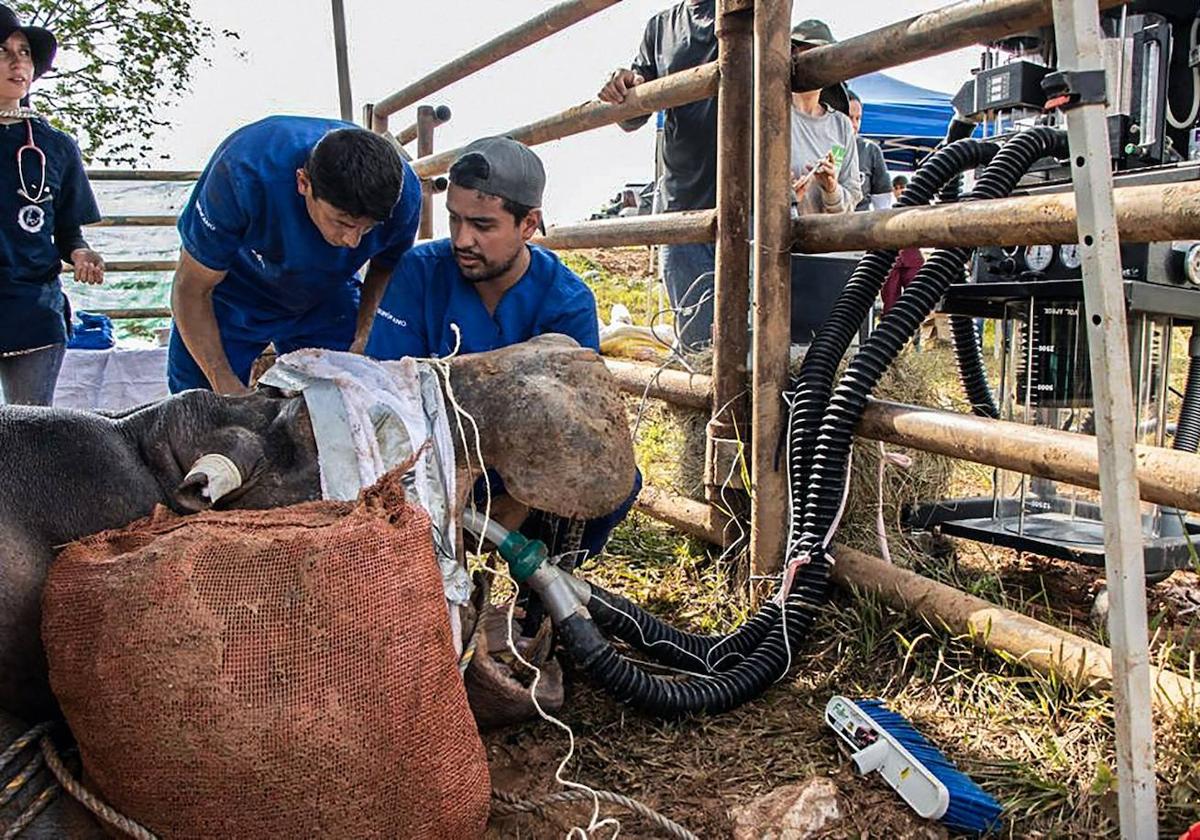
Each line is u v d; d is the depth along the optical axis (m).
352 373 2.37
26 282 4.54
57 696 1.79
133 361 5.55
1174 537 3.29
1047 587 3.58
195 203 3.09
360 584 1.78
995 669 2.86
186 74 15.19
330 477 2.17
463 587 2.25
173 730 1.69
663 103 3.72
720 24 3.35
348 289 3.68
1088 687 2.60
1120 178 3.09
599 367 2.51
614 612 2.88
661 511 3.94
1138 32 3.20
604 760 2.63
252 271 3.36
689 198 4.82
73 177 4.68
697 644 2.99
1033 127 3.20
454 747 1.88
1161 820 2.20
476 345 3.11
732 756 2.63
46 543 2.05
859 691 2.90
